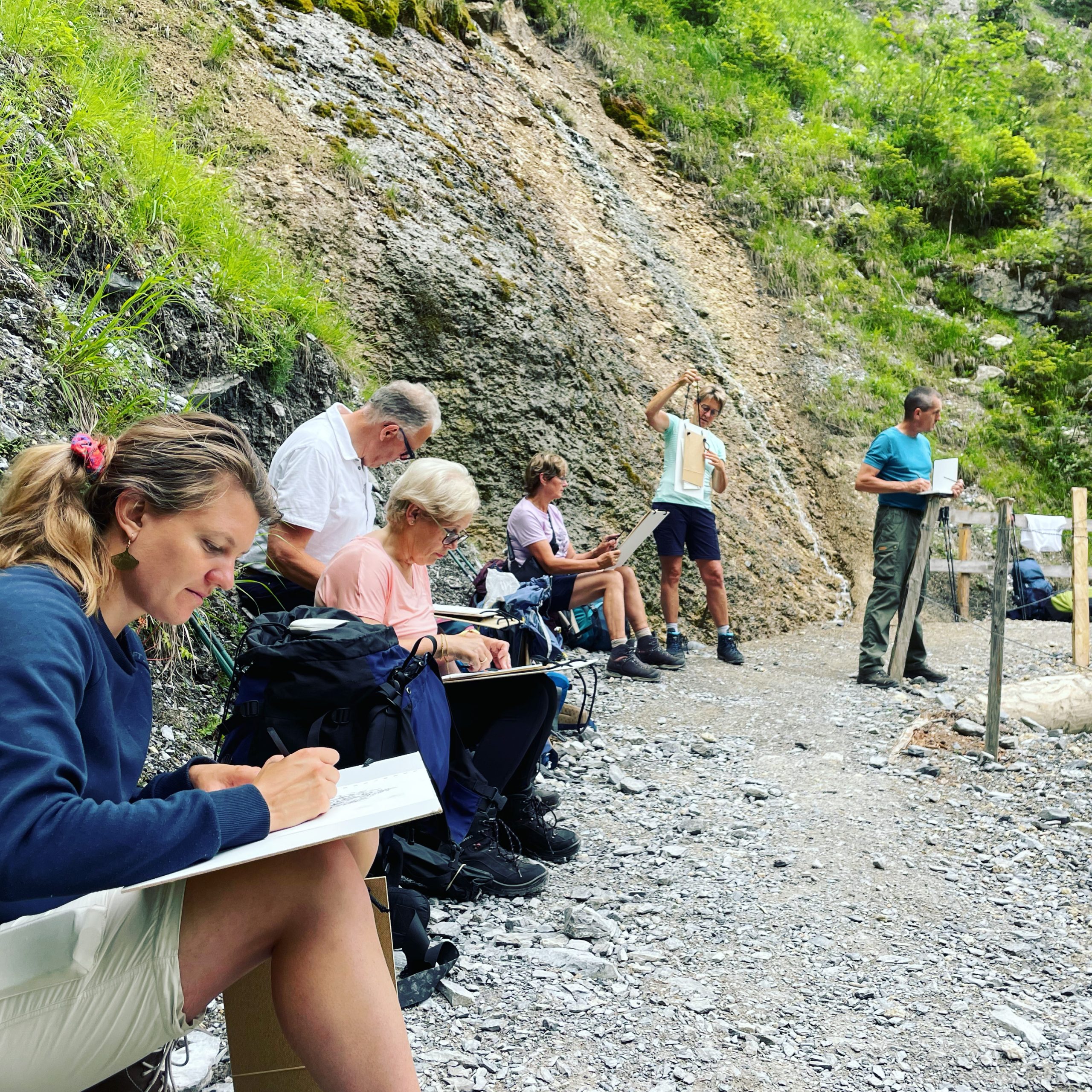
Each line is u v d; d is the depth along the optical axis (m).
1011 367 11.81
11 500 1.45
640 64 12.49
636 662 6.12
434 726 2.74
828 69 15.74
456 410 6.81
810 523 9.42
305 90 7.31
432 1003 2.47
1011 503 4.89
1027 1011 2.58
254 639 2.49
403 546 3.18
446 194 7.65
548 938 2.85
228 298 4.79
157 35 6.52
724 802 4.18
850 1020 2.50
